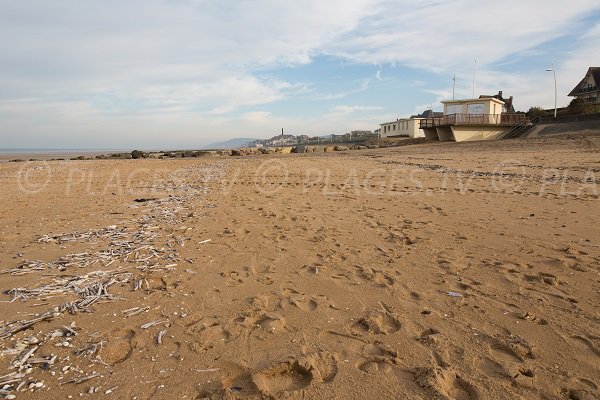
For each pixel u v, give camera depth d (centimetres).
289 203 1021
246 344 334
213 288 455
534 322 365
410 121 6238
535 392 269
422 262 534
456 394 271
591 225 705
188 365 304
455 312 388
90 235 688
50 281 473
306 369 297
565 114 4638
